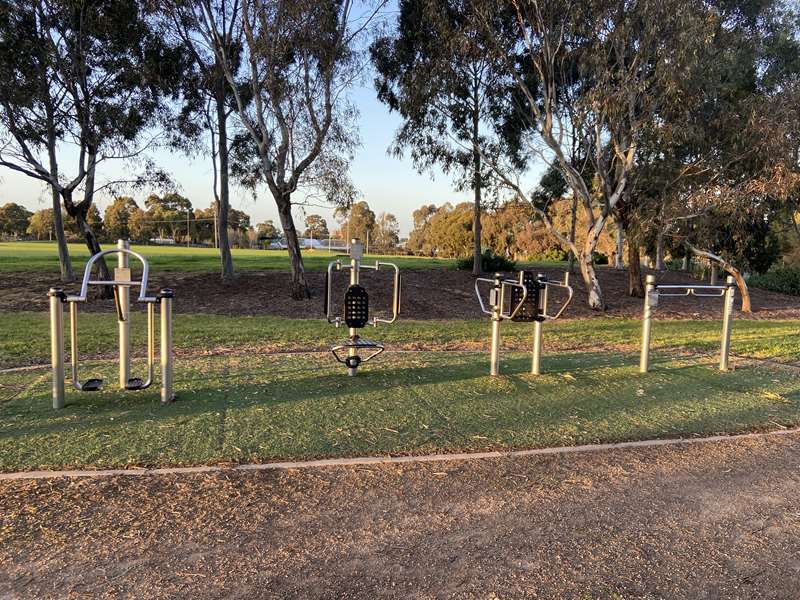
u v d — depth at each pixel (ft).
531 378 22.21
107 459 12.91
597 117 48.06
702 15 43.47
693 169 53.21
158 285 59.77
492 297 22.06
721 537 10.11
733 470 13.32
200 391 19.15
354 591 8.22
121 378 18.80
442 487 11.94
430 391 19.74
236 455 13.32
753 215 51.72
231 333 33.27
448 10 51.03
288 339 31.78
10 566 8.71
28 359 25.14
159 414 16.35
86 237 51.21
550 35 48.55
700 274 89.04
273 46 46.55
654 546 9.73
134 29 50.78
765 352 30.45
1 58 44.45
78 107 48.73
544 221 56.03
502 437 15.14
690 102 45.14
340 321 21.34
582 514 10.88
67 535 9.65
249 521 10.27
